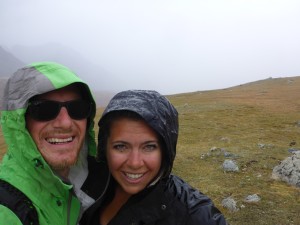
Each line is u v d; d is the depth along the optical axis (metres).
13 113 0.58
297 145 4.89
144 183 0.60
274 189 2.93
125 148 0.60
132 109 0.57
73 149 0.62
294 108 9.07
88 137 0.70
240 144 4.91
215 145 4.88
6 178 0.56
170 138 0.60
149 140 0.59
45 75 0.58
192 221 0.58
